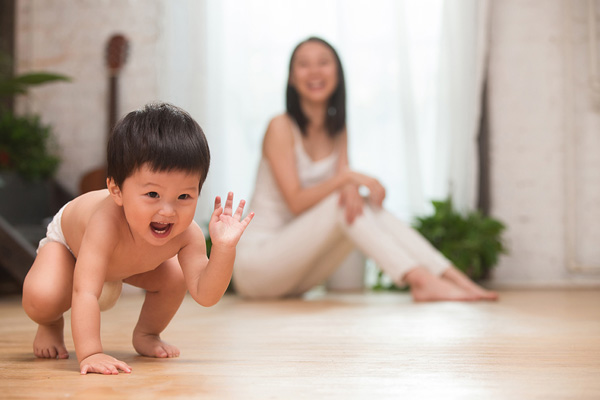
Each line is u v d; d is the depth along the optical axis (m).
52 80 3.68
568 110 4.03
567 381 0.87
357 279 3.65
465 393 0.79
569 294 3.12
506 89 4.11
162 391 0.81
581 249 4.01
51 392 0.81
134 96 4.43
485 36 4.01
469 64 3.99
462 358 1.11
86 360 0.99
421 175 3.97
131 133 0.98
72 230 1.13
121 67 4.34
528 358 1.09
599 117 4.02
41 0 4.62
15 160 3.93
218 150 4.16
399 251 2.70
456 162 3.97
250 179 4.18
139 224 1.00
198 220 4.06
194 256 1.13
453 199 3.95
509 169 4.09
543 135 4.08
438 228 3.58
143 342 1.20
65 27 4.59
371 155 4.07
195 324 1.85
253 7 4.22
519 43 4.12
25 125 4.07
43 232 3.60
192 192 1.00
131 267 1.12
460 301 2.59
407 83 3.98
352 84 4.10
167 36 4.24
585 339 1.36
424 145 4.07
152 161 0.96
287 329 1.67
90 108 4.53
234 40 4.24
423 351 1.21
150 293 1.22
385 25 4.10
